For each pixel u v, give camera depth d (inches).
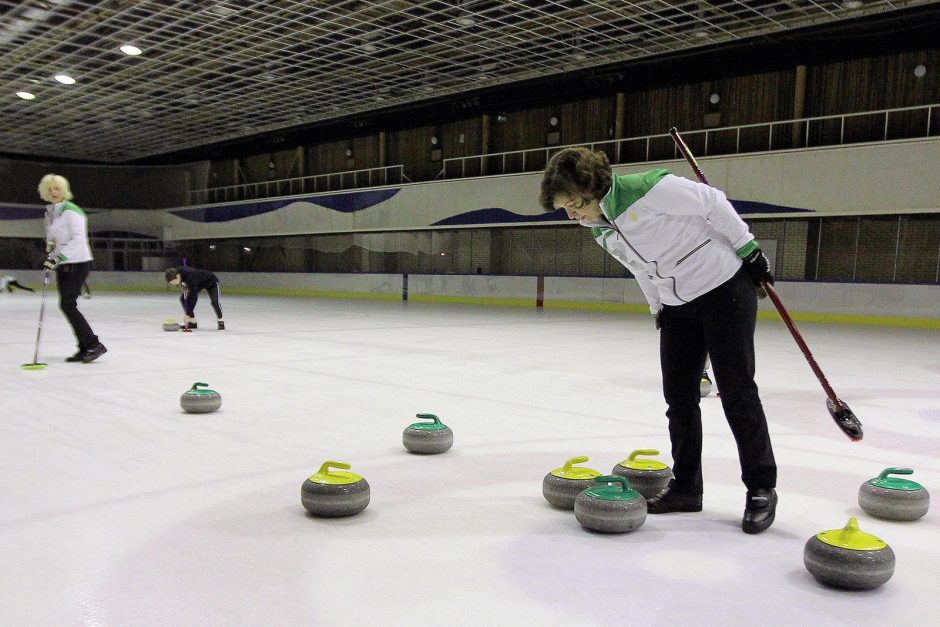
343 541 79.7
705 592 67.5
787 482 106.4
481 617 61.8
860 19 492.4
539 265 695.1
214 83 650.8
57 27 498.6
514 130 758.5
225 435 132.6
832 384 208.2
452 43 536.4
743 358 83.0
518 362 251.3
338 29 509.0
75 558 74.4
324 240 887.1
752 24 484.7
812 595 67.4
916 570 74.1
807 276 541.0
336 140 925.2
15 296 759.7
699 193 76.2
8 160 992.9
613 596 66.3
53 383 189.6
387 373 220.1
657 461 100.0
